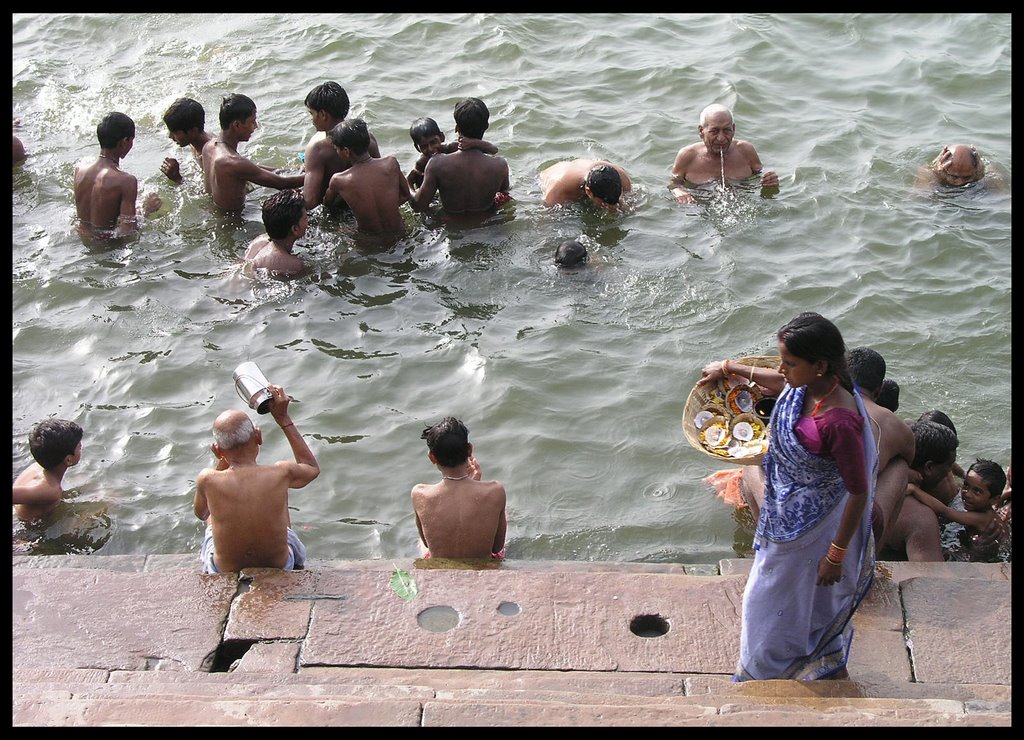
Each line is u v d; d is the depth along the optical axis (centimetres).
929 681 457
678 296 796
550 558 592
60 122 1020
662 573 538
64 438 618
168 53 1145
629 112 1043
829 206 899
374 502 630
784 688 445
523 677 457
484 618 490
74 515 616
